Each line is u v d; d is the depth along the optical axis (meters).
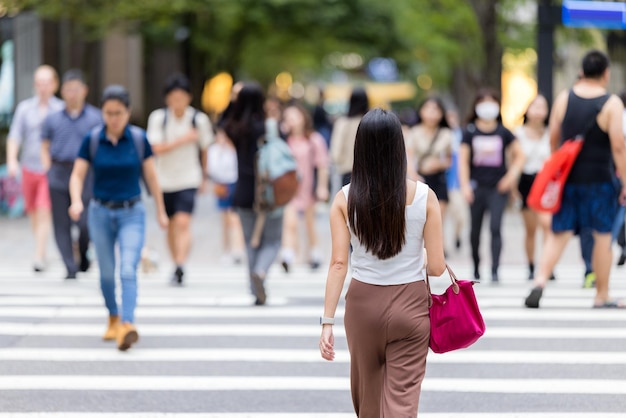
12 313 20.47
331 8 72.62
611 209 20.08
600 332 18.62
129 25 58.56
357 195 9.90
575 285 24.08
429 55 61.53
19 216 39.31
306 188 26.81
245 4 68.25
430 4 51.97
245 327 19.11
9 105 46.62
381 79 101.06
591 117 19.42
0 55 46.38
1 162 42.94
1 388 14.71
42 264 25.86
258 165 20.62
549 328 18.98
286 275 25.83
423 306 10.05
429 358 16.69
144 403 13.96
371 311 9.95
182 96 23.39
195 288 23.62
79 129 23.80
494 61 47.72
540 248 31.19
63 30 58.88
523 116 24.72
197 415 13.38
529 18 52.91
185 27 69.69
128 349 17.19
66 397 14.25
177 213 23.77
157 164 23.72
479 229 24.12
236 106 20.69
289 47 81.94
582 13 34.03
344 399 14.19
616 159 19.36
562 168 19.73
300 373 15.66
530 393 14.53
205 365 16.16
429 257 10.05
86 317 20.08
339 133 24.94
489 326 19.16
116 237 17.34
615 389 14.74
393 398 9.85
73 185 17.06
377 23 75.75
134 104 74.19
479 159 23.69
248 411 13.59
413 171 23.66
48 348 17.31
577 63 63.19
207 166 26.58
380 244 9.87
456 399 14.21
